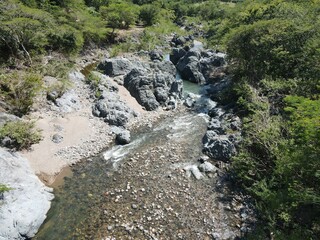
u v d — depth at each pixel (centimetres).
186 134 2250
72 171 1795
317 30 2302
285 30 2481
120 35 4909
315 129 948
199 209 1481
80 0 4909
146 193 1596
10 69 2712
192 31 6588
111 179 1722
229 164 1823
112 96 2630
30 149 1889
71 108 2436
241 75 2875
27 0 3769
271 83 2169
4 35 2820
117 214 1445
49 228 1361
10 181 1457
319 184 1068
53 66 2962
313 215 1124
